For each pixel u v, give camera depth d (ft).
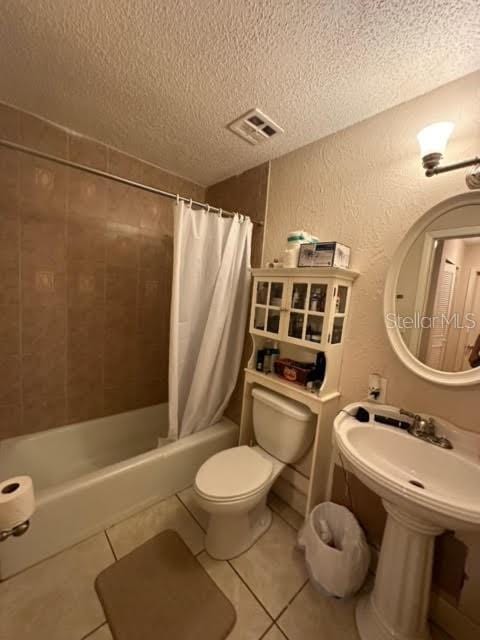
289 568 4.24
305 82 3.71
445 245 3.59
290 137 4.99
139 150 5.91
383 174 4.19
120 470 4.78
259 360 5.74
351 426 3.81
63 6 2.88
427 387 3.79
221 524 4.33
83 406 6.31
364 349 4.48
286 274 4.83
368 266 4.40
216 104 4.28
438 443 3.49
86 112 4.74
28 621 3.36
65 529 4.25
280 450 4.97
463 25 2.80
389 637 3.28
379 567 3.59
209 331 5.68
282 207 5.67
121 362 6.76
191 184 7.27
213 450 6.09
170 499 5.43
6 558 3.77
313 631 3.46
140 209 6.49
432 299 3.71
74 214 5.62
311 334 4.65
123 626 3.36
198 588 3.86
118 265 6.38
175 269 5.11
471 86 3.40
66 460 5.96
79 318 5.99
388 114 4.12
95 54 3.48
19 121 4.79
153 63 3.56
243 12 2.84
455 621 3.50
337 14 2.79
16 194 4.96
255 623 3.50
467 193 3.32
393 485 2.73
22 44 3.37
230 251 5.68
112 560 4.17
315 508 4.43
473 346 3.39
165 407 7.50
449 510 2.46
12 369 5.33
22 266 5.20
